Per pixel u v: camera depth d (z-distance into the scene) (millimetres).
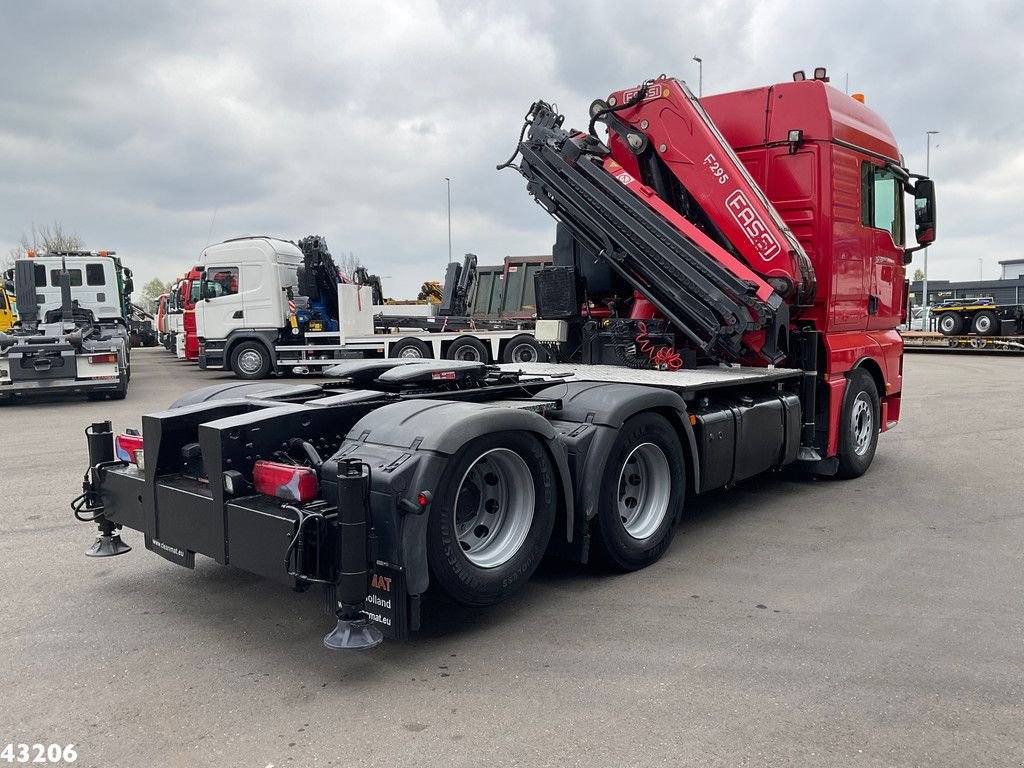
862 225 6738
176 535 3797
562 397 4586
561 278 6926
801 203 6301
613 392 4543
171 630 3811
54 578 4555
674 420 4922
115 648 3602
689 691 3129
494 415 3578
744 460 5559
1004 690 3123
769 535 5371
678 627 3781
